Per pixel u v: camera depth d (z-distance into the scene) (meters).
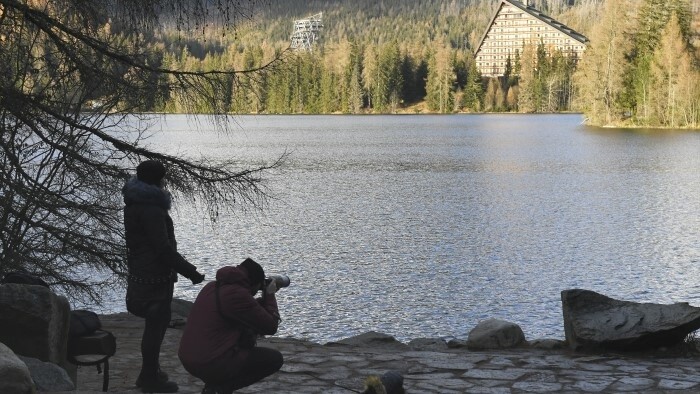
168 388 7.29
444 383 7.98
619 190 49.16
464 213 39.41
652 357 9.21
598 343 9.28
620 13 130.62
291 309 19.94
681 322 9.19
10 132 10.39
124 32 10.48
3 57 10.20
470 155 81.31
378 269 25.17
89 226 10.98
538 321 18.66
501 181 55.75
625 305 9.71
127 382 8.00
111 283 11.80
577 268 25.20
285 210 39.91
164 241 6.92
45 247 10.81
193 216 36.09
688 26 127.31
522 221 36.41
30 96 10.41
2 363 5.34
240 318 5.66
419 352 9.39
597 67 134.62
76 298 11.83
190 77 10.84
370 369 8.52
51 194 10.66
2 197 10.40
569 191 49.09
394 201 44.38
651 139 101.50
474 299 21.00
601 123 136.12
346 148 92.31
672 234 32.00
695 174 58.81
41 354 6.59
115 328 11.13
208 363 5.63
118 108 10.80
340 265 25.91
